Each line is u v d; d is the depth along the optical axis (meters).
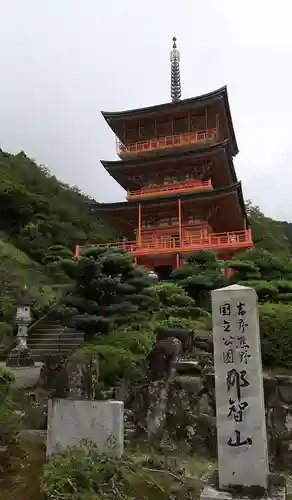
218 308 6.64
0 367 8.95
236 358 6.33
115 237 47.09
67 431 7.42
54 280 28.94
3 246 31.84
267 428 9.67
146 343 11.38
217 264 21.00
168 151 32.12
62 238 41.94
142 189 31.92
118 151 33.25
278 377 10.99
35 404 9.45
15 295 21.80
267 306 14.64
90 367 9.40
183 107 31.50
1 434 7.51
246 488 5.71
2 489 6.20
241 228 33.41
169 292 16.94
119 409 7.33
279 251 47.12
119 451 7.14
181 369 10.98
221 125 33.06
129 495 6.36
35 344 16.52
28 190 44.78
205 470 7.98
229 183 33.59
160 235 29.98
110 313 12.51
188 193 28.67
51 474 6.26
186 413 9.68
